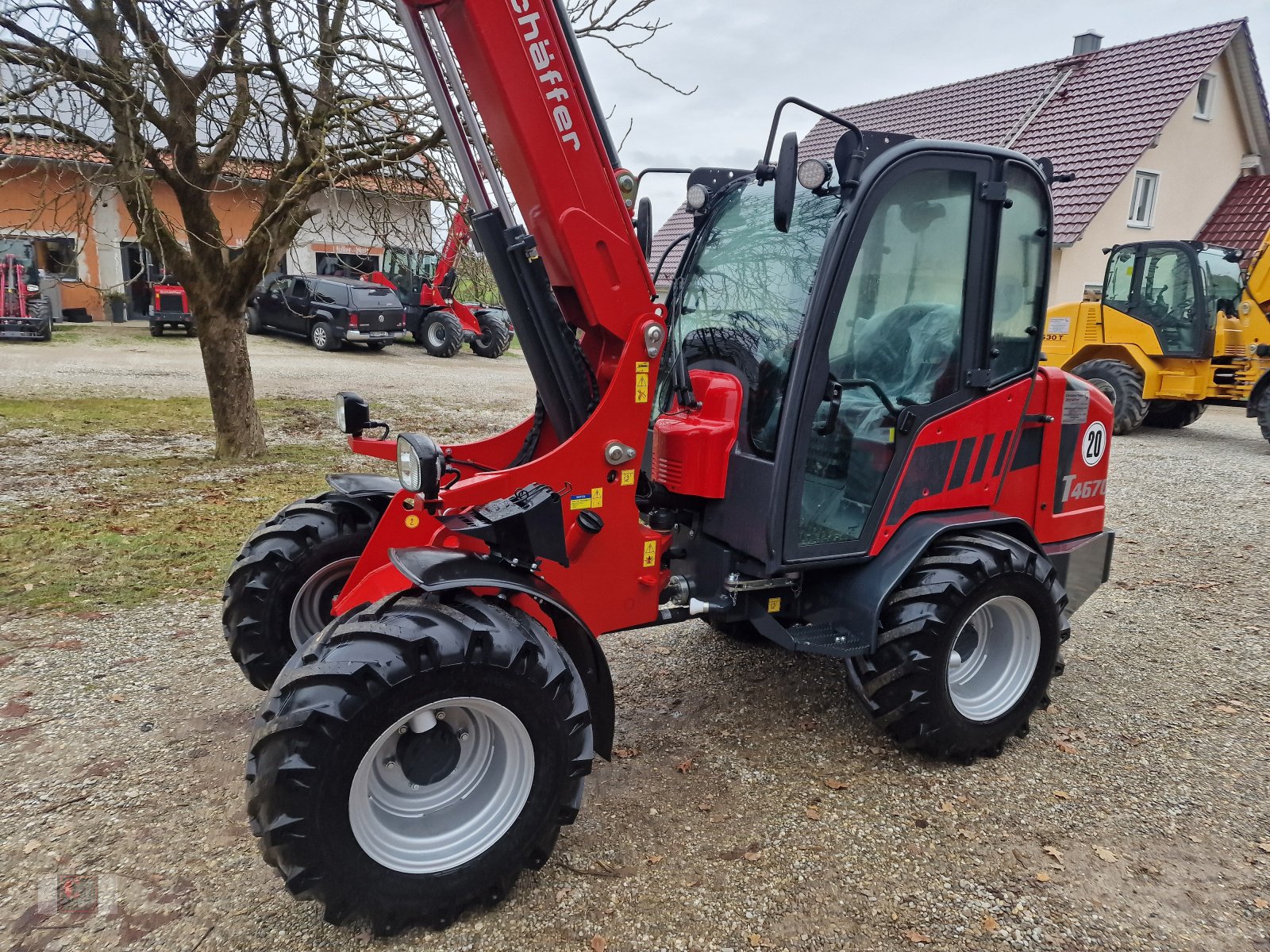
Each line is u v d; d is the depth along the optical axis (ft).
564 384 9.07
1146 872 8.29
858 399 9.53
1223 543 19.71
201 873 7.86
